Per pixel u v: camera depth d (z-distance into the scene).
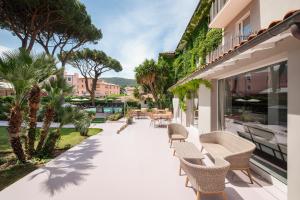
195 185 4.26
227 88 8.91
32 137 7.75
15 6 15.87
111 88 92.69
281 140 5.61
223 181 4.14
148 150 8.93
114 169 6.53
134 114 24.47
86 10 20.84
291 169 4.02
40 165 7.07
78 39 21.75
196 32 20.09
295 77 3.95
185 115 15.66
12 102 6.98
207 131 9.72
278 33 2.88
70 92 8.51
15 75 6.14
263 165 5.91
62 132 13.81
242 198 4.59
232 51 4.41
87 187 5.25
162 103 30.69
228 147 6.56
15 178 6.01
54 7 16.61
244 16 10.51
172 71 31.41
